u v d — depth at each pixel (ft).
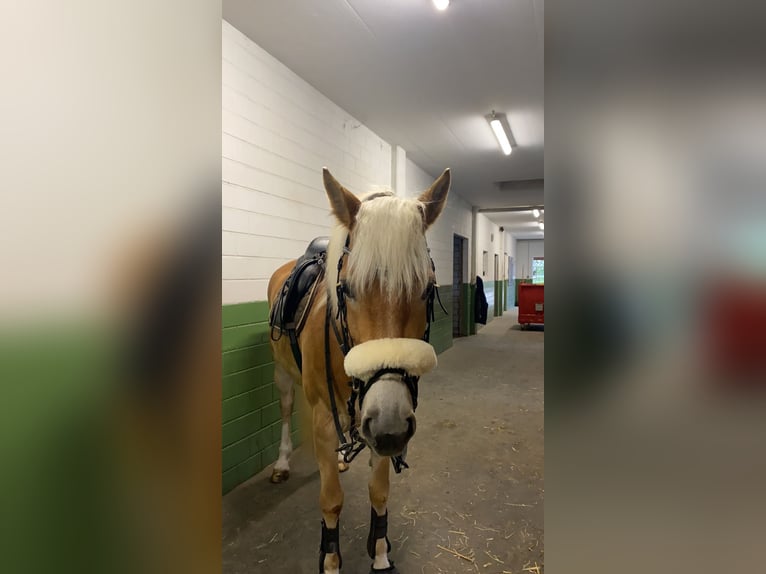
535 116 13.93
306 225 11.03
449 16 8.47
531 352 23.24
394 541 6.46
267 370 9.34
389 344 3.99
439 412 12.71
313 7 8.07
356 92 11.86
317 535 6.61
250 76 9.00
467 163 19.97
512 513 7.25
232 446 8.25
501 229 48.16
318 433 5.45
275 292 8.29
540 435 10.84
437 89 11.76
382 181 16.07
